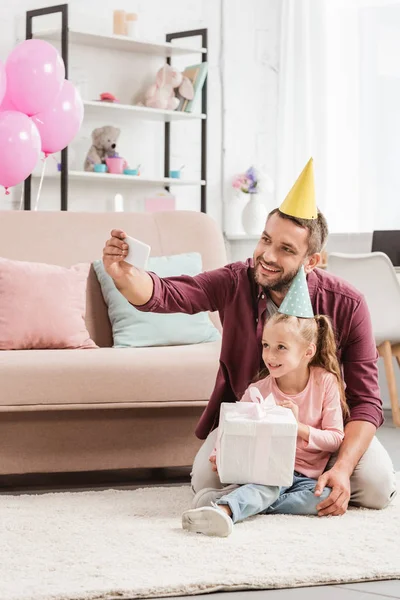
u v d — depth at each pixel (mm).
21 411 2721
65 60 5355
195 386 2852
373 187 6176
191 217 3584
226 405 2305
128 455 2859
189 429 2922
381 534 2090
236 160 6516
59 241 3383
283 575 1771
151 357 2850
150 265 3332
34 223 3383
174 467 3205
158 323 3229
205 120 6078
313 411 2383
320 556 1903
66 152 5406
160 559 1868
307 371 2410
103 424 2832
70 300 3189
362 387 2451
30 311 3098
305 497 2273
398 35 6098
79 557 1873
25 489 2777
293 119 6434
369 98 6191
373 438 2508
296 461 2361
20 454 2760
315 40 6344
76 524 2154
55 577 1741
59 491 2746
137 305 2287
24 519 2199
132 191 6074
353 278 4562
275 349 2322
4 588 1669
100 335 3307
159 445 2889
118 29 5781
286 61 6449
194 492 2451
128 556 1883
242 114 6527
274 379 2426
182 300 2357
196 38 6379
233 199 6496
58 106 4211
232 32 6469
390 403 4949
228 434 2213
